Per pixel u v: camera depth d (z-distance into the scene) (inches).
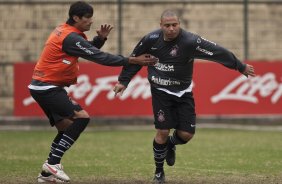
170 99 1087.6
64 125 1136.2
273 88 2317.9
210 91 2313.0
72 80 1107.9
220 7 2704.2
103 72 2319.1
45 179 1117.1
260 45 2694.4
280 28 2704.2
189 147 1782.7
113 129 2409.0
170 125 1092.5
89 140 2018.9
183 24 2716.5
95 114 2316.7
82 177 1219.9
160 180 1131.9
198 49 1062.4
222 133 2224.4
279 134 2183.8
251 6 2696.9
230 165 1405.0
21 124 2524.6
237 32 2696.9
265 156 1574.8
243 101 2317.9
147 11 2704.2
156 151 1109.7
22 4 2682.1
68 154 1642.5
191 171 1305.4
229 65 1073.5
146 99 2327.8
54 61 1082.7
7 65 2672.2
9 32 2679.6
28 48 2687.0
